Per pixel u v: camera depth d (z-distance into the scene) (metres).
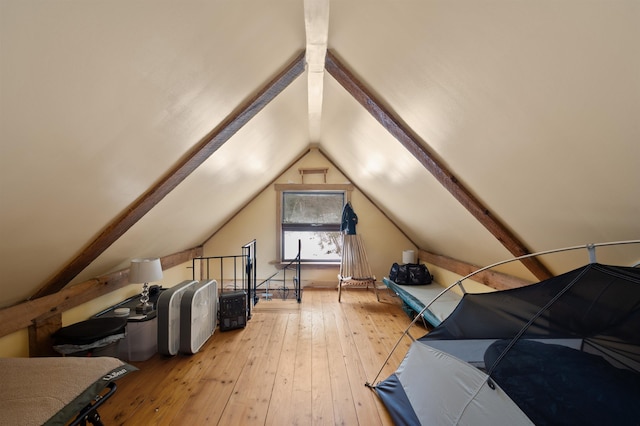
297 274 5.07
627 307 1.04
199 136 2.04
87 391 1.19
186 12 1.13
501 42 1.10
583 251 1.73
